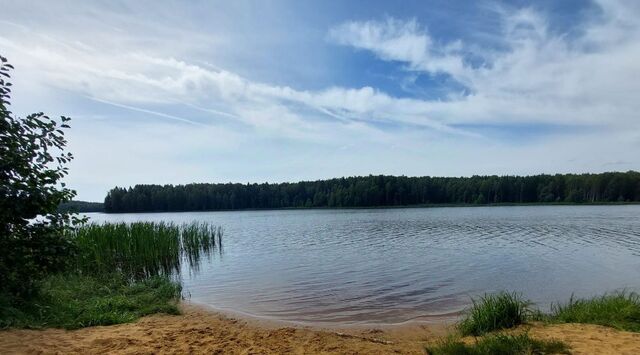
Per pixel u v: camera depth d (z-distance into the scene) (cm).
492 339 608
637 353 554
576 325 735
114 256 1644
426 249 2419
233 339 698
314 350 644
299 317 1008
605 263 1797
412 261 1958
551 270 1644
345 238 3241
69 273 1185
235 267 1873
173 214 9881
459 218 5688
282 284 1458
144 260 1725
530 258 1986
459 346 594
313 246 2730
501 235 3192
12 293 763
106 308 884
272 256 2245
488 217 5794
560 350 564
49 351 571
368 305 1135
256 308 1107
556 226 3944
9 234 771
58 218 830
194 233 2436
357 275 1614
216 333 738
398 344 716
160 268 1827
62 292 940
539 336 648
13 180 749
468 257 2059
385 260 2008
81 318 764
